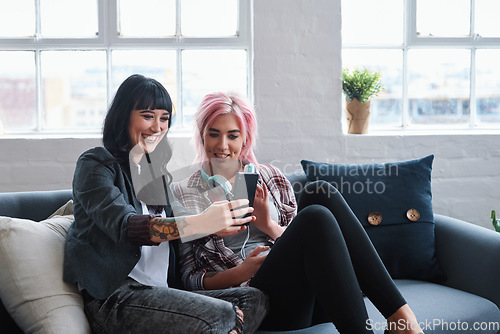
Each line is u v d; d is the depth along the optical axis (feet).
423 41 10.53
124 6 9.98
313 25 9.53
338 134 9.68
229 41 10.05
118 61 10.02
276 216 7.37
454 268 7.41
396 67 10.53
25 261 5.49
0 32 9.86
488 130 10.48
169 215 6.42
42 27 9.91
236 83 10.18
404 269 7.61
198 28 10.10
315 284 5.60
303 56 9.54
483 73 10.61
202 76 10.14
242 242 7.02
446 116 10.63
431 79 10.60
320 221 5.68
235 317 5.39
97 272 5.57
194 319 5.21
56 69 9.95
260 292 5.89
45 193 6.97
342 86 9.83
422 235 7.63
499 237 6.97
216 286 6.45
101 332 5.52
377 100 10.59
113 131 6.16
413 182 7.93
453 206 9.94
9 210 6.51
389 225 7.66
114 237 5.49
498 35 10.55
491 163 9.93
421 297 6.79
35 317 5.33
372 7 10.46
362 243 5.96
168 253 6.32
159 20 10.04
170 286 6.38
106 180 5.77
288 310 6.03
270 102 9.54
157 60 10.07
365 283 5.85
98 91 10.03
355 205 7.75
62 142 9.27
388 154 9.78
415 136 9.80
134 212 5.67
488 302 6.76
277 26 9.48
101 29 9.90
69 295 5.55
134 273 5.94
